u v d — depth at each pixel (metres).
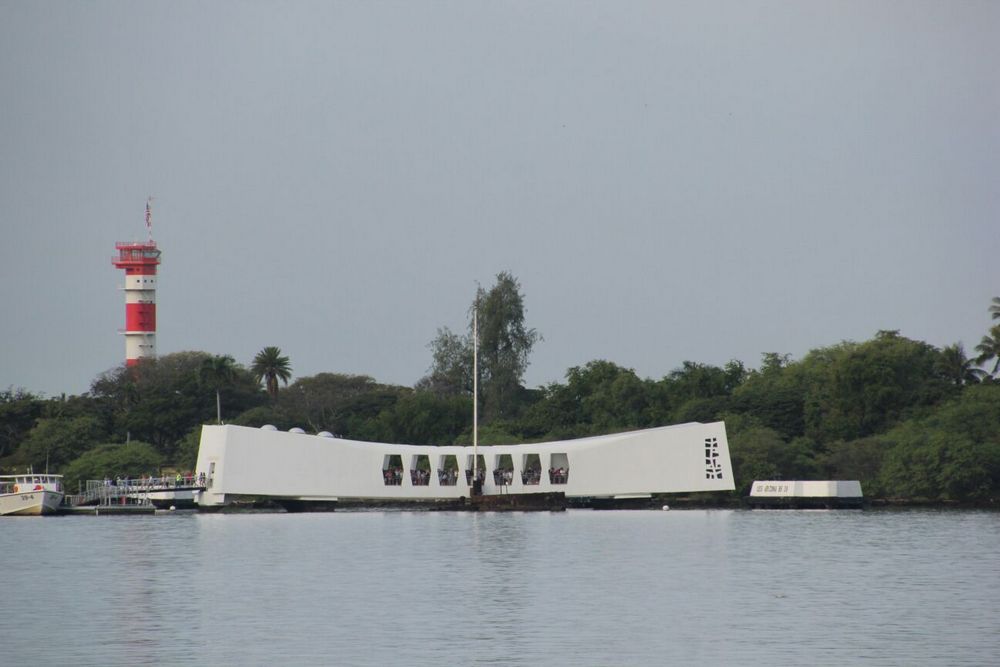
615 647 148.88
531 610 174.00
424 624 163.25
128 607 178.12
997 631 157.38
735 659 142.75
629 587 196.75
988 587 196.12
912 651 146.12
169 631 159.25
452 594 189.25
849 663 140.62
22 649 148.75
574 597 185.88
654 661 141.88
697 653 145.62
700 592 190.88
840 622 163.75
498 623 163.75
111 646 150.25
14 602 183.38
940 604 178.25
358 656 144.62
